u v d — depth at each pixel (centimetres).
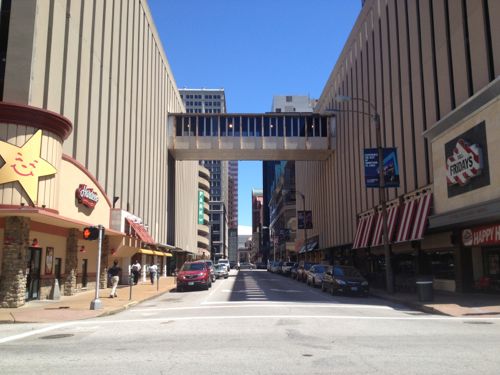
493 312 1541
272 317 1438
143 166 3966
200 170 11019
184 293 2789
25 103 1878
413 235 2547
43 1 2042
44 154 1809
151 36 4338
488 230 2045
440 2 2484
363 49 3941
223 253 16188
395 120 3145
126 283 3600
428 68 2631
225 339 1021
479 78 2119
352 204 4281
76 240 2381
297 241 8119
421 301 1889
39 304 1914
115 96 3125
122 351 899
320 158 5494
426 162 2645
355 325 1246
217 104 17475
